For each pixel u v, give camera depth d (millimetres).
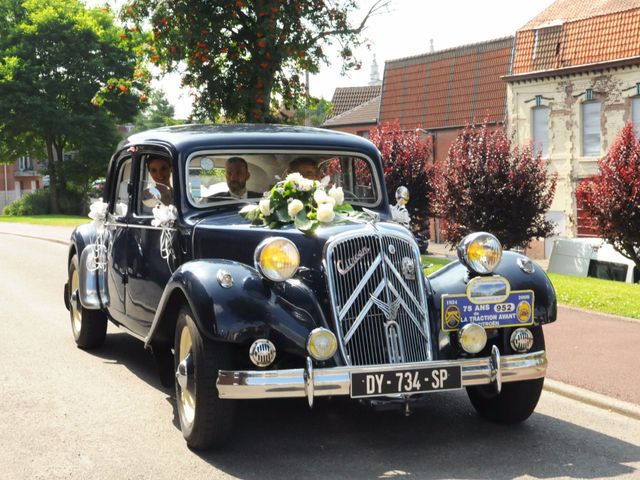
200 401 4867
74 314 8359
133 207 6758
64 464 4844
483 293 5203
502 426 5684
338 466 4820
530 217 21797
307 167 6422
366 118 43344
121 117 58156
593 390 6516
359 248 4980
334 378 4652
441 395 6594
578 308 10695
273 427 5637
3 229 33219
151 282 6297
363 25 20047
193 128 6699
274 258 4785
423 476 4637
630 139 19219
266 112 19891
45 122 54938
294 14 18672
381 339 4934
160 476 4641
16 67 53969
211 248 5621
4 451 5082
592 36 31781
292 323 4785
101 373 7172
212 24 18719
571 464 4859
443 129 37906
